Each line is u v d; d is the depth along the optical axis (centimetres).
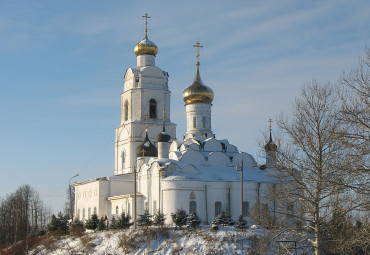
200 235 6631
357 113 3803
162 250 6569
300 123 4666
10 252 8675
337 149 4400
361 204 3953
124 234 7100
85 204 10094
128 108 9981
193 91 9112
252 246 6184
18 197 12794
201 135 9056
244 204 8006
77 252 7169
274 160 4794
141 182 8644
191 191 7831
